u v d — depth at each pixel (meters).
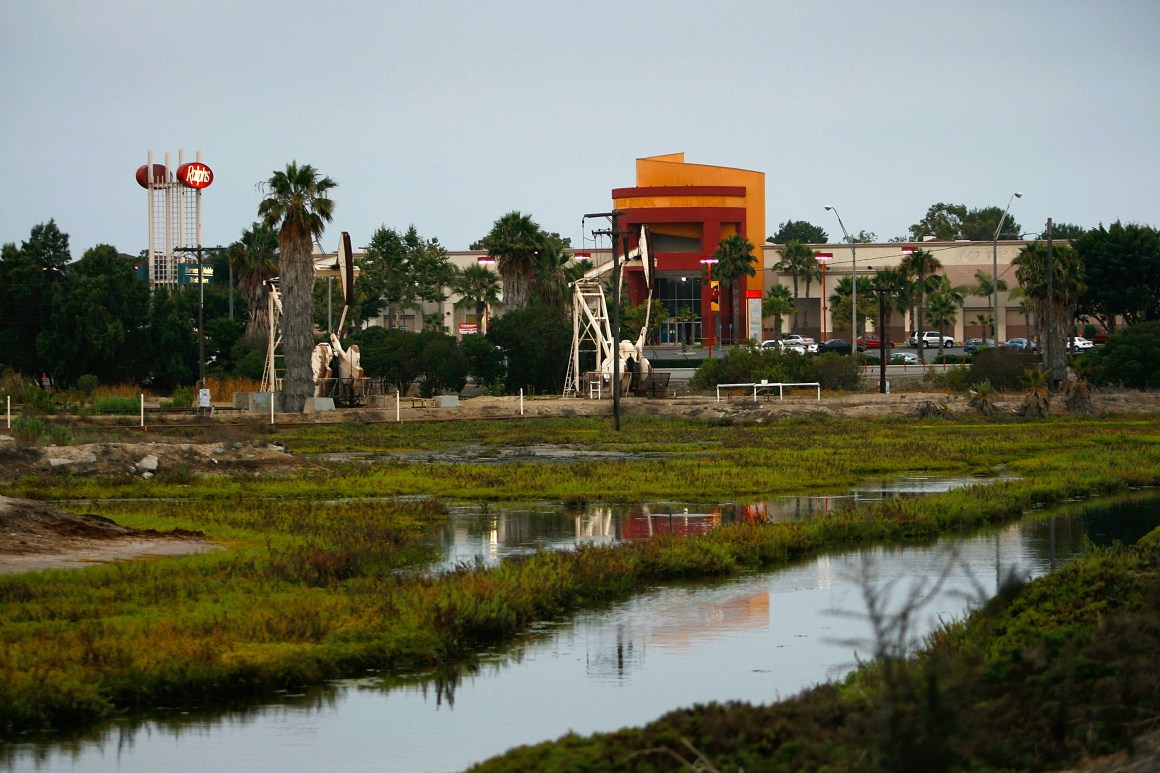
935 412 111.44
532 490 57.72
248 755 21.69
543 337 144.12
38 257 158.88
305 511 48.91
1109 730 18.11
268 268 176.12
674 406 120.31
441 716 23.84
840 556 41.22
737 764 16.75
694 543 39.44
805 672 26.83
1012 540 44.25
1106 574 29.41
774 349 144.12
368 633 27.95
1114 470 64.75
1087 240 179.00
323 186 113.19
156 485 59.41
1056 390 128.25
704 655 28.34
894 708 15.87
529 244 156.25
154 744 22.25
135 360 151.75
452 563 38.72
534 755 17.86
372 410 113.19
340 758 21.52
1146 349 130.00
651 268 135.25
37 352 148.75
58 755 21.67
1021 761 16.92
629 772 16.77
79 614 28.80
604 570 35.44
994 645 23.64
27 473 62.00
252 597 31.02
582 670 27.09
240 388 143.25
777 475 63.38
